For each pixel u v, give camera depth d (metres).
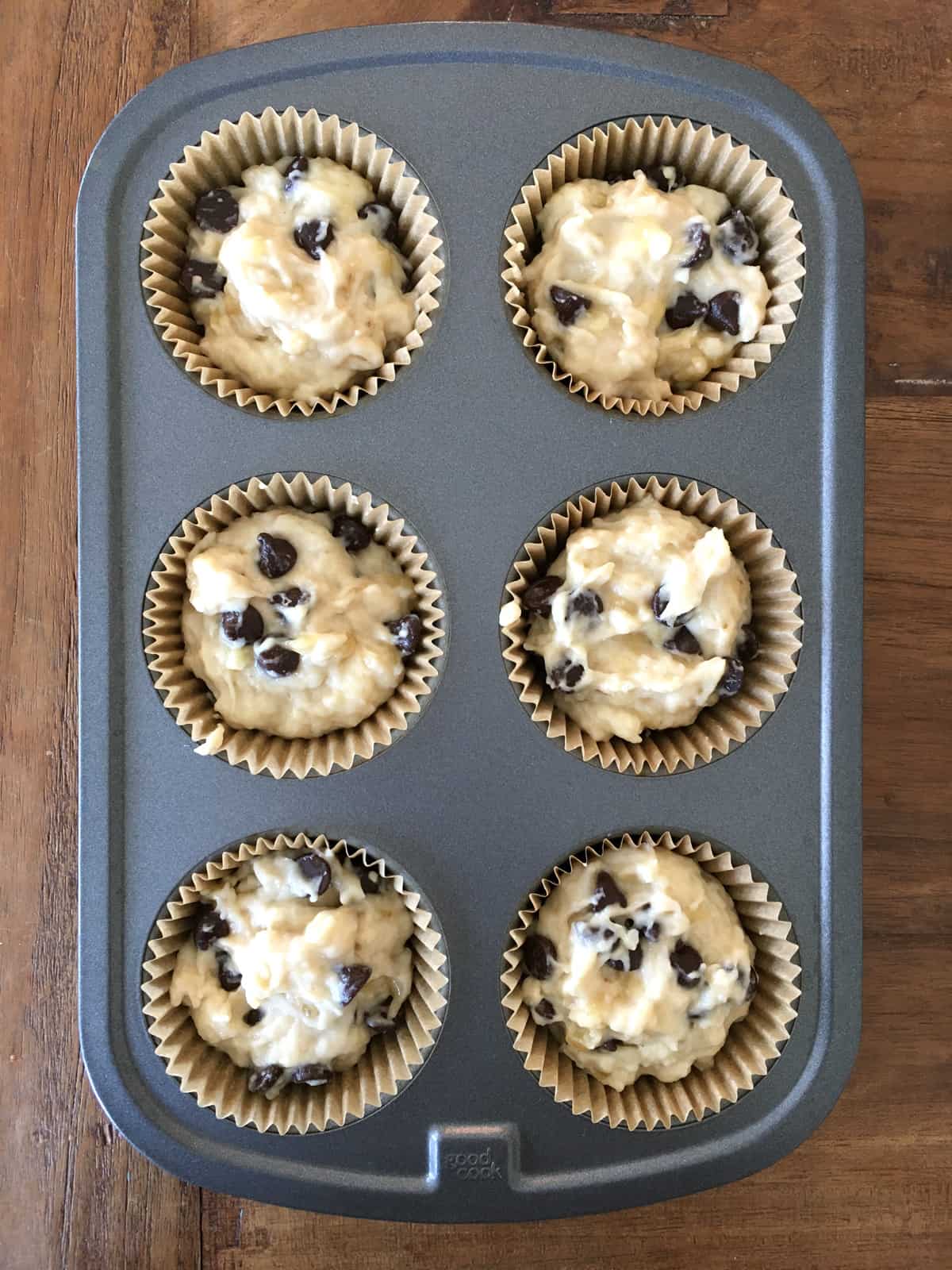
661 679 0.20
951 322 0.24
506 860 0.20
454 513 0.20
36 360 0.24
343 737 0.21
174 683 0.20
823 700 0.21
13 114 0.24
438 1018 0.20
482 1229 0.23
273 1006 0.21
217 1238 0.23
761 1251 0.24
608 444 0.20
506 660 0.20
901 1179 0.24
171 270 0.21
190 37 0.24
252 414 0.20
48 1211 0.24
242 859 0.21
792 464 0.21
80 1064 0.24
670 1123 0.21
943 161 0.24
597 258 0.21
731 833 0.21
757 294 0.21
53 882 0.24
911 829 0.24
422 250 0.21
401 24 0.20
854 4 0.24
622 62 0.20
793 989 0.21
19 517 0.24
